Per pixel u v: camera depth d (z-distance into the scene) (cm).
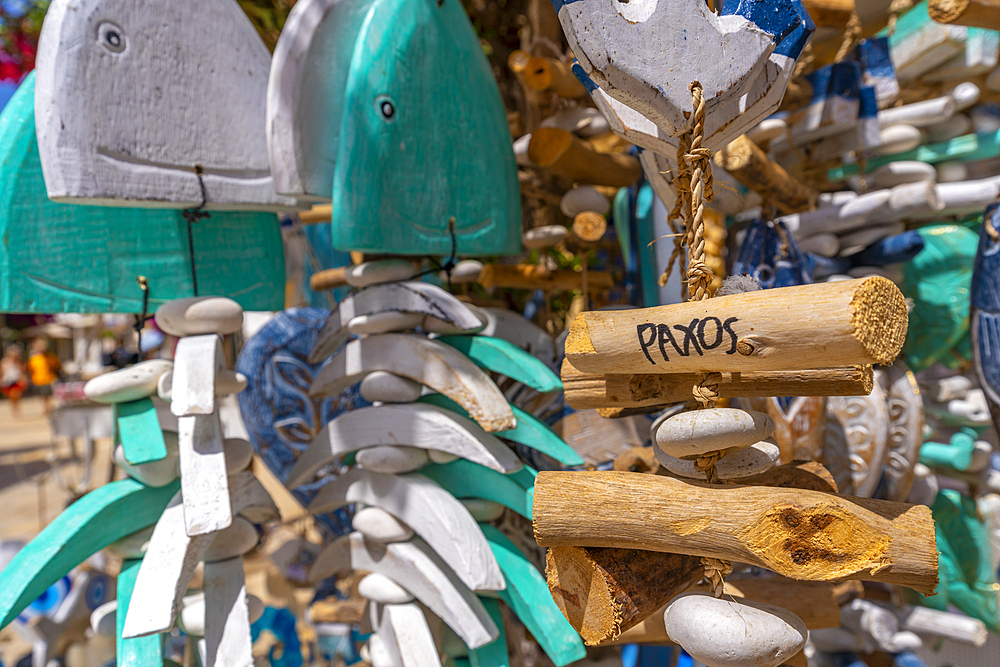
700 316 75
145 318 127
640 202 181
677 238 96
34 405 1493
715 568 83
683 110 80
